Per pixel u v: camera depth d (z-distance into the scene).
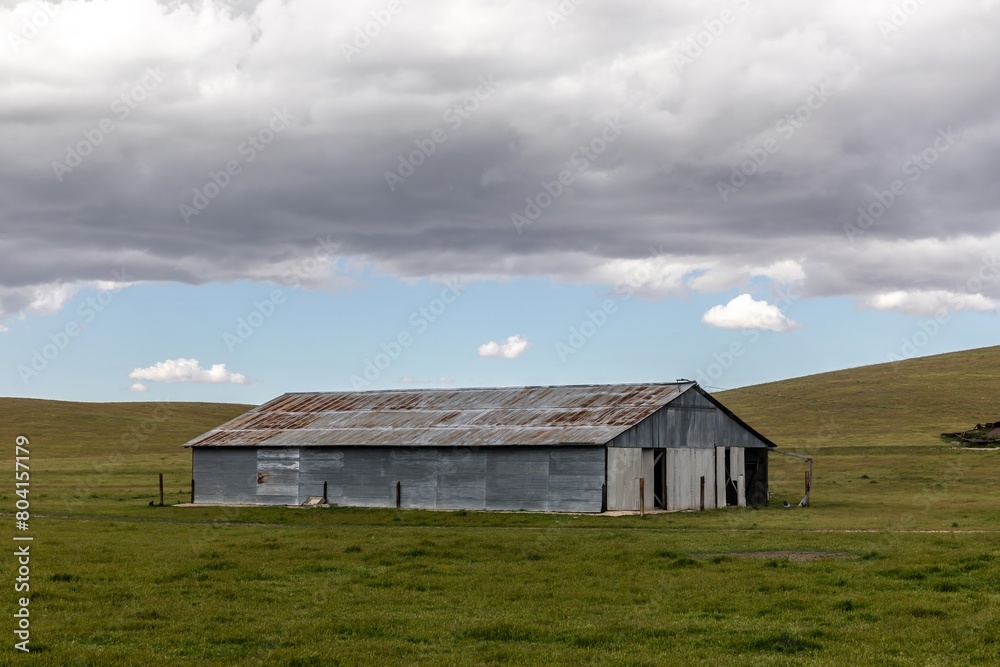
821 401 157.00
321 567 32.88
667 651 20.97
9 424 186.75
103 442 165.25
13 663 19.70
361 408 74.50
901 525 48.72
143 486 86.56
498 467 61.47
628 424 60.47
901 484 79.56
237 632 22.66
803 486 80.50
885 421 135.00
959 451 102.38
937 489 75.25
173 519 55.94
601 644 21.72
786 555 35.72
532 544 39.16
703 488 65.81
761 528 47.91
